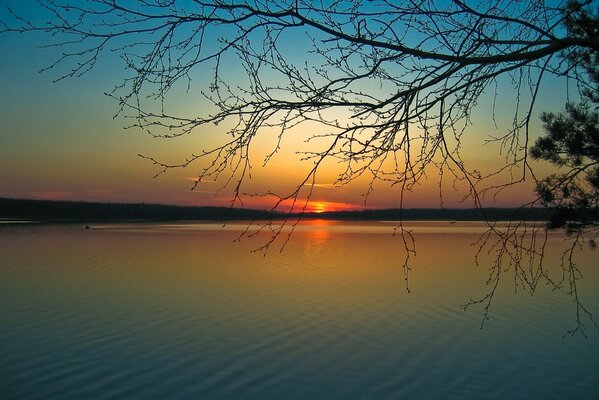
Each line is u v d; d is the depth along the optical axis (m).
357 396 10.12
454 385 10.68
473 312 16.88
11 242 44.03
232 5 3.49
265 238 53.97
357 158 3.81
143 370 11.35
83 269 26.67
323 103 3.66
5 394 10.02
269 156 3.74
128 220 120.25
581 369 11.54
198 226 83.25
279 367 11.66
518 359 12.28
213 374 11.23
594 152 6.73
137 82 3.56
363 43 3.66
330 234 65.00
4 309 16.97
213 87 3.61
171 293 20.00
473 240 50.91
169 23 3.55
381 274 25.52
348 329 14.77
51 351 12.59
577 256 32.03
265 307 17.48
